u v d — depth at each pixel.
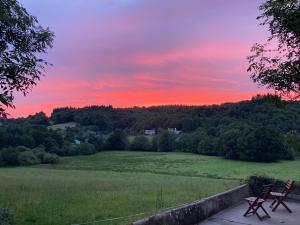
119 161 81.75
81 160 84.31
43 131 91.12
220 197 8.09
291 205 8.65
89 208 14.11
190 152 92.94
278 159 65.12
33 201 15.86
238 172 54.22
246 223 6.95
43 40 9.05
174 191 21.12
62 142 93.81
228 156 73.25
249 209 7.45
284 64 5.21
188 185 27.48
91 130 113.19
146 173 55.88
